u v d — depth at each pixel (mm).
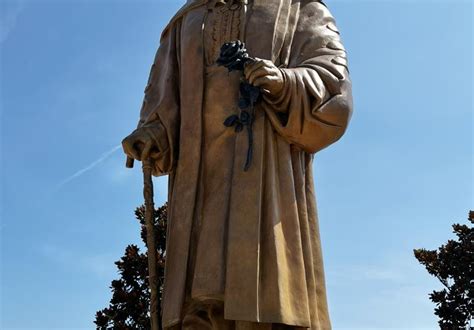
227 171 7359
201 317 7125
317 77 7344
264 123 7324
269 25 7707
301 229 7262
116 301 16672
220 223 7172
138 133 7695
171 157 7750
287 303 6844
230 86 7547
